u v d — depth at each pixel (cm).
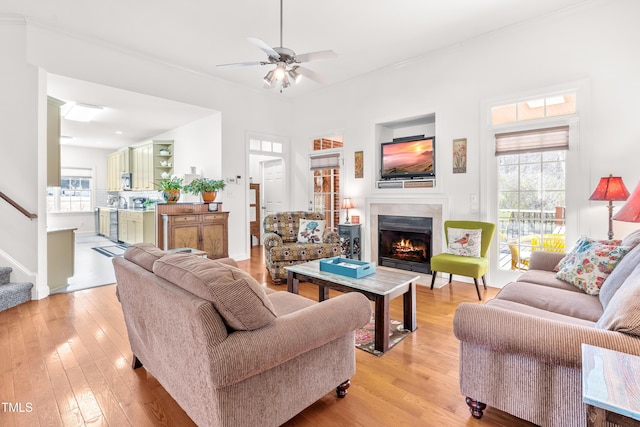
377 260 511
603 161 324
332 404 179
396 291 251
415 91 463
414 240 475
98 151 909
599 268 219
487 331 145
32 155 352
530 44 364
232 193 561
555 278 251
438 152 440
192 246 498
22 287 338
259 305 131
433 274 386
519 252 385
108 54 414
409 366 219
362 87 527
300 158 636
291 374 151
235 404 129
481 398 158
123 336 263
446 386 196
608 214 315
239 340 124
